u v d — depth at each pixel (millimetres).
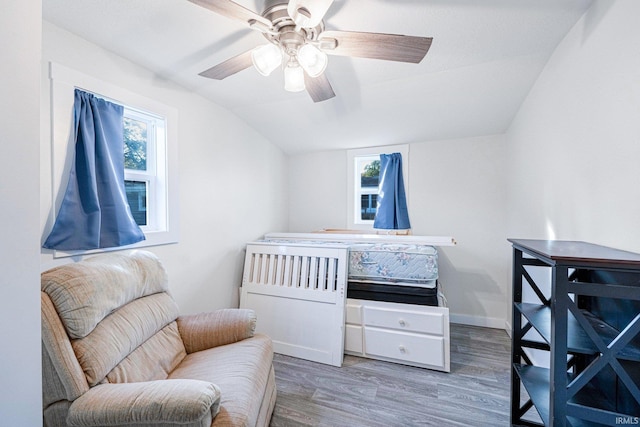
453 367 2189
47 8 1329
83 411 979
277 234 3105
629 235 1080
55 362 1026
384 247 2475
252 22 1192
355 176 3533
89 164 1516
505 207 2891
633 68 1057
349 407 1753
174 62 1819
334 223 3611
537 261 1444
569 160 1548
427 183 3186
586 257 928
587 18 1360
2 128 569
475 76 2049
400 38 1209
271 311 2492
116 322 1292
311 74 1342
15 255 589
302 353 2352
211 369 1402
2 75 570
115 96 1697
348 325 2344
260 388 1348
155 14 1388
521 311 1372
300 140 3318
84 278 1190
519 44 1661
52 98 1412
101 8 1339
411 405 1768
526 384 1286
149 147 2014
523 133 2324
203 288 2334
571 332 1106
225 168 2600
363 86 2240
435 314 2135
